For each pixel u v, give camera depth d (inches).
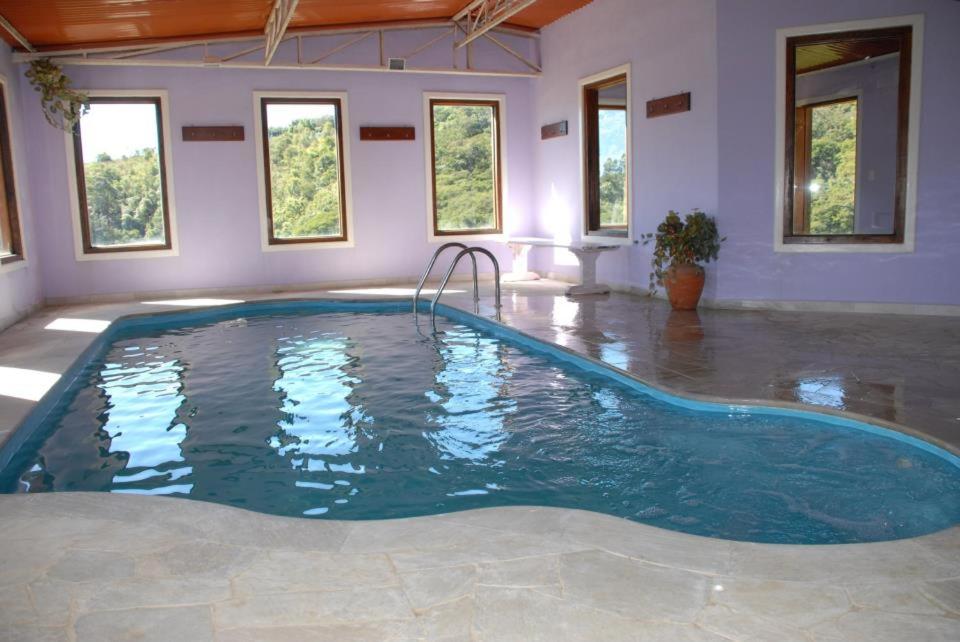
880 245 326.3
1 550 120.1
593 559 113.3
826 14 322.0
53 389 235.1
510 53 496.4
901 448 176.1
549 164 491.2
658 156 381.7
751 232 343.0
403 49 476.1
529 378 252.1
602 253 440.5
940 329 289.4
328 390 246.5
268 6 370.3
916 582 105.8
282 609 101.3
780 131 334.0
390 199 488.1
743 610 98.8
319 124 472.4
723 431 193.0
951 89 309.6
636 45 390.9
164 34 407.5
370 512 154.2
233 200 459.2
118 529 127.5
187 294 457.1
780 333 289.6
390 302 418.6
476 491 163.2
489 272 515.2
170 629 97.0
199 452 191.5
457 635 94.3
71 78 425.4
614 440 190.4
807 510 148.0
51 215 427.5
